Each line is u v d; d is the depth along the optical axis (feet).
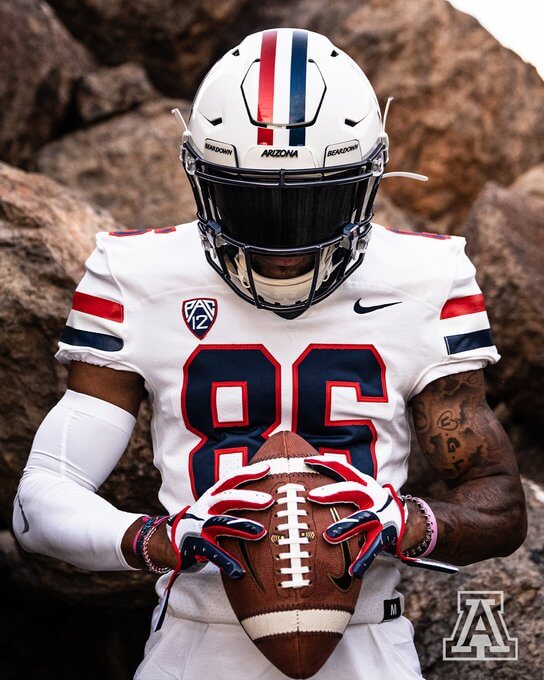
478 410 6.09
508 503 5.93
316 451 5.57
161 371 5.91
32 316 8.58
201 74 16.30
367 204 5.78
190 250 6.03
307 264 5.66
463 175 16.48
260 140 5.46
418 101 16.26
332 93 5.57
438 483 9.95
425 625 8.52
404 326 5.98
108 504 5.79
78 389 6.02
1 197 9.06
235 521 5.08
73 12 15.35
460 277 6.12
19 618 9.87
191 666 5.67
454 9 16.79
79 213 9.69
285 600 5.08
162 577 6.07
